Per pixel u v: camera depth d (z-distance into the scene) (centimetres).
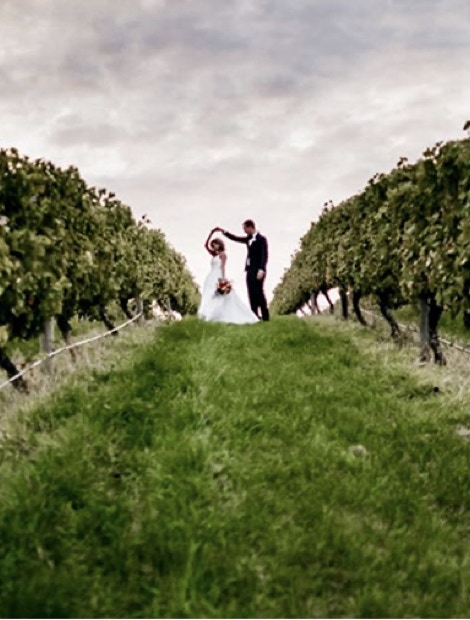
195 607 383
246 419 701
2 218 991
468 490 578
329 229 2256
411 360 1269
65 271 1186
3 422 748
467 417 798
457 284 1022
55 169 1265
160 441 621
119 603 396
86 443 609
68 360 1132
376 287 1617
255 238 1842
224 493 529
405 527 490
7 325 948
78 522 475
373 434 702
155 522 473
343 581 427
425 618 391
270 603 394
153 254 2494
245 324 1712
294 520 496
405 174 1443
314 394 852
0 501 506
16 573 415
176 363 948
